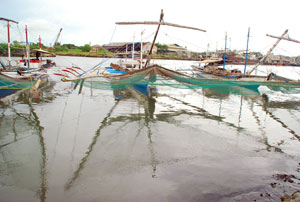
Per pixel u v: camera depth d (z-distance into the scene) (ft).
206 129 44.45
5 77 63.16
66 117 49.49
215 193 23.52
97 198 22.68
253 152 34.45
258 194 23.29
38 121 46.39
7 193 23.53
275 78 103.24
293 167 29.84
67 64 187.62
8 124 44.32
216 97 77.82
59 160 30.71
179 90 88.17
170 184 25.25
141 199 22.50
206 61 139.03
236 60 146.51
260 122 50.34
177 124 47.09
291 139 40.37
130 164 29.86
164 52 314.96
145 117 51.37
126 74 53.31
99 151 33.60
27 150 33.47
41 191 23.84
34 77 79.56
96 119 48.67
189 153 33.60
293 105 68.85
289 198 22.16
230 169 28.89
